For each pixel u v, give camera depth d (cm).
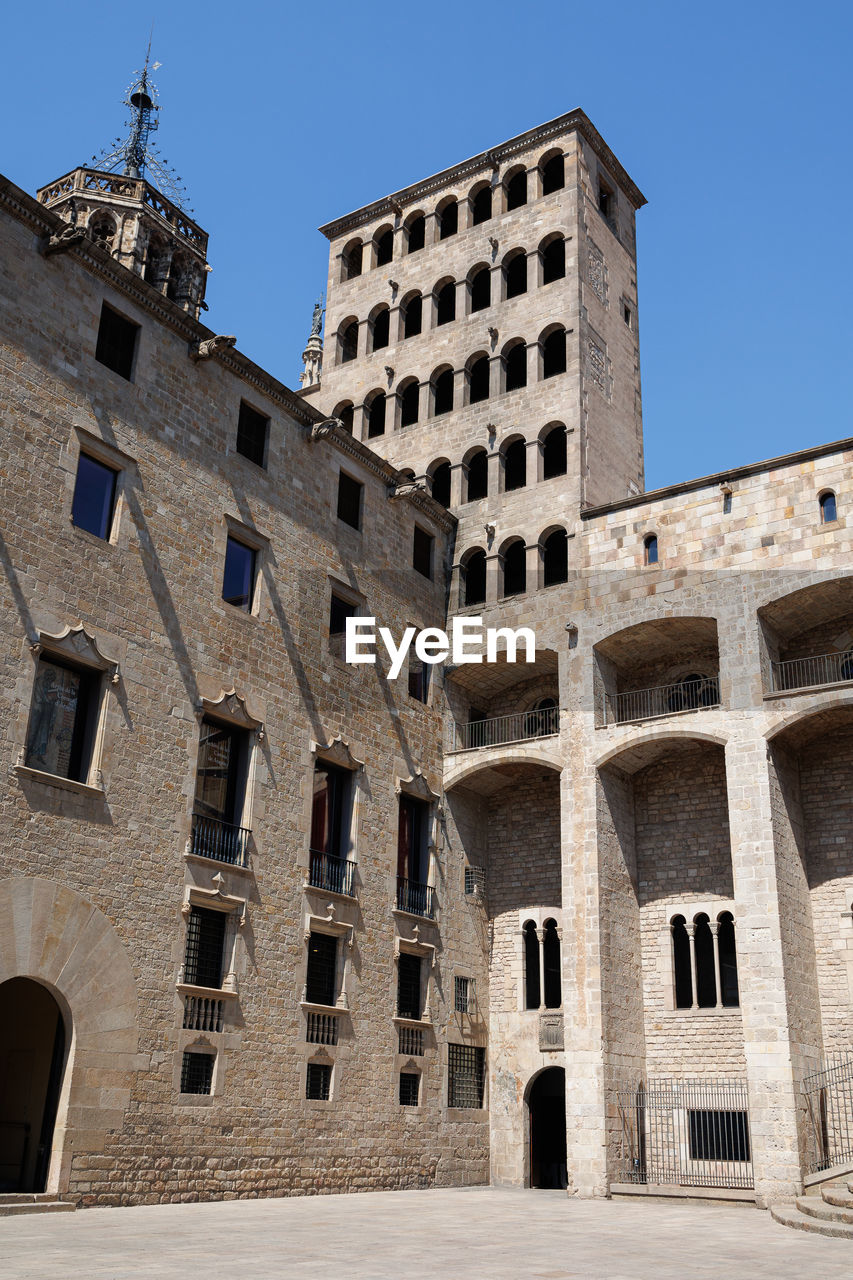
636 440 4666
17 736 2511
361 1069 3331
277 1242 1916
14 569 2586
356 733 3603
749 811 3309
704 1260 1805
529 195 4731
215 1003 2881
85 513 2839
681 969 3653
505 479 4369
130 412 2988
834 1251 1950
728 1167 3328
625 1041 3488
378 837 3606
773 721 3350
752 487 3631
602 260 4722
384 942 3538
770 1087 3045
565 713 3788
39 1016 2767
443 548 4309
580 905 3531
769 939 3169
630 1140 3394
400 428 4722
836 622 3625
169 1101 2695
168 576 3003
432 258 4922
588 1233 2241
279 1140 2984
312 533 3584
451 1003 3800
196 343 3250
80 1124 2475
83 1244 1798
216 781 3077
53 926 2509
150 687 2875
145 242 3903
